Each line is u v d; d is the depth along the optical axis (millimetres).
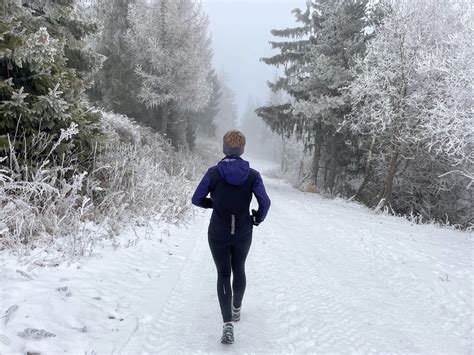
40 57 6062
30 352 3039
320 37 22297
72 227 5895
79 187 6156
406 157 17297
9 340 3102
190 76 24469
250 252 7195
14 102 6012
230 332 3654
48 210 5914
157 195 9891
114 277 4965
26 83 6801
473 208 18109
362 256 7496
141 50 24047
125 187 9008
